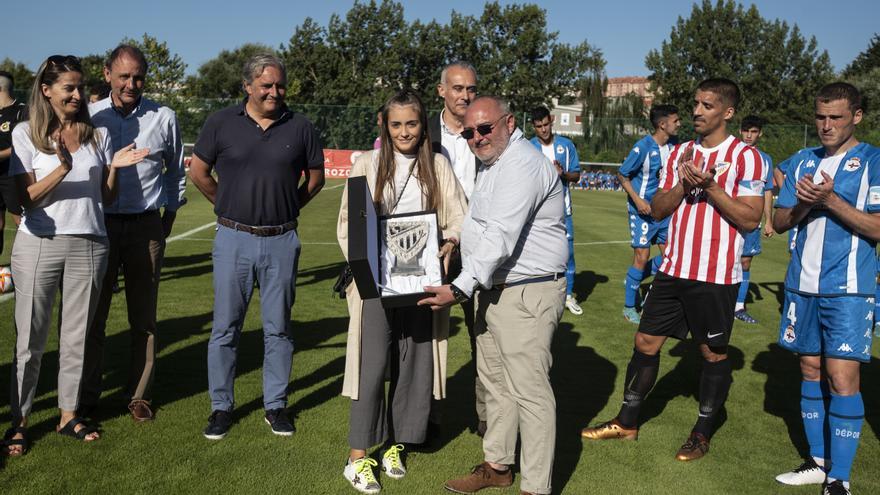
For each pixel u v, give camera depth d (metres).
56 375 4.62
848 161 3.43
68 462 3.43
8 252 9.02
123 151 3.64
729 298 3.74
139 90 4.03
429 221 3.26
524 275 3.19
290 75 53.47
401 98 3.44
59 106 3.42
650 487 3.43
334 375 4.89
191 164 3.93
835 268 3.39
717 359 3.84
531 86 50.78
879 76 45.75
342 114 31.72
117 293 6.98
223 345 3.87
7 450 3.50
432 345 3.55
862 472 3.62
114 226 3.97
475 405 4.45
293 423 4.04
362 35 52.84
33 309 3.50
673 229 3.85
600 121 36.03
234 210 3.82
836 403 3.36
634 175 6.68
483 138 3.10
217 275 3.86
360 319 3.41
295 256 3.97
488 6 51.62
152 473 3.36
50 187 3.34
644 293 8.20
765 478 3.56
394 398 3.54
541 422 3.14
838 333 3.36
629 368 3.98
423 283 3.20
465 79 3.95
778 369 5.35
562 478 3.50
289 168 3.87
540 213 3.17
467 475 3.44
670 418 4.34
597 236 13.59
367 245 3.03
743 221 3.62
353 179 3.15
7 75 5.91
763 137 30.41
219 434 3.79
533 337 3.17
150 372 4.10
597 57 51.94
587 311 7.12
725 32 55.19
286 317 3.99
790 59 55.03
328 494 3.23
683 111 55.78
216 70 67.12
